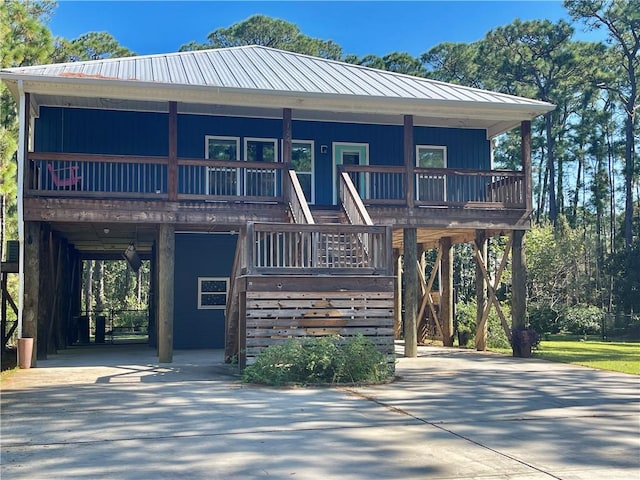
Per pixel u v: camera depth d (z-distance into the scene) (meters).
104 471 5.35
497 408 8.20
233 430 6.86
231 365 13.00
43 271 14.81
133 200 13.61
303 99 14.41
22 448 6.12
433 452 5.98
